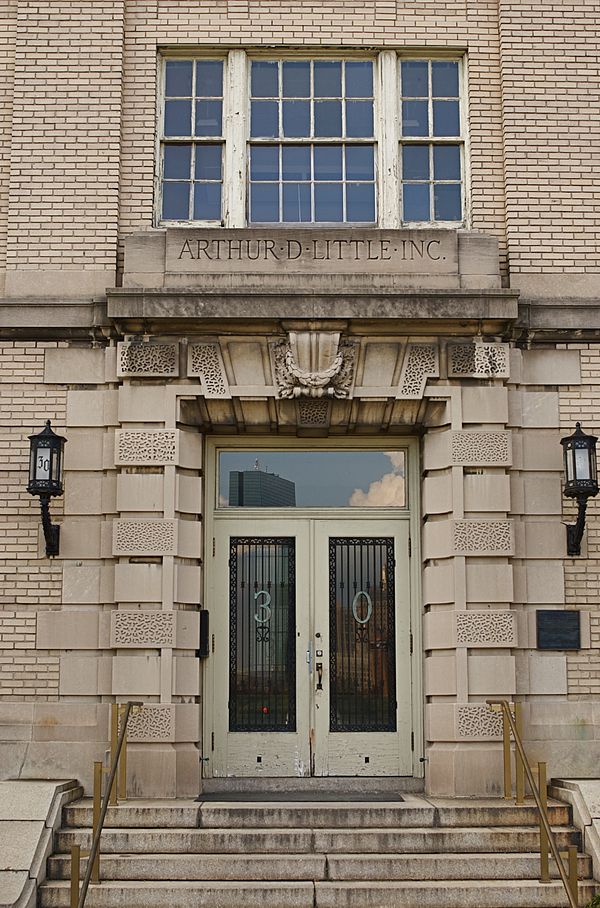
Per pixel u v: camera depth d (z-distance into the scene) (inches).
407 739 418.9
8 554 403.2
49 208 423.2
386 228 424.2
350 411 413.7
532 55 436.5
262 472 435.8
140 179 430.0
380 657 425.7
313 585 428.8
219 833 350.3
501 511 402.6
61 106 429.4
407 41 440.1
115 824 358.6
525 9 439.5
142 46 438.6
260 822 359.9
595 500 410.0
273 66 445.7
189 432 411.5
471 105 438.0
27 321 412.8
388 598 428.8
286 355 405.4
